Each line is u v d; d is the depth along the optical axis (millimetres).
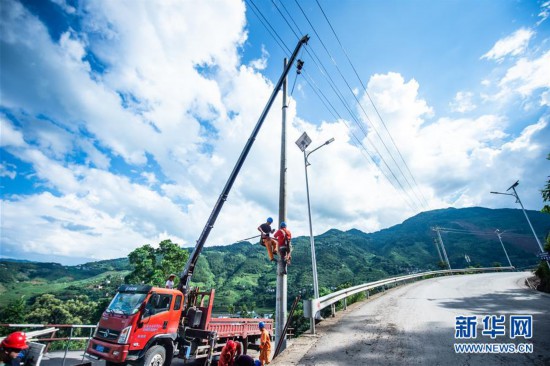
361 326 9586
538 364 5441
